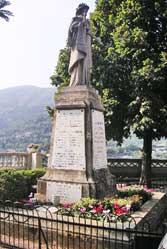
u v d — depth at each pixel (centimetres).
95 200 952
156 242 634
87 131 1092
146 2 1894
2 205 972
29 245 808
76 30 1180
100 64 1909
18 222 840
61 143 1129
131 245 656
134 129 1839
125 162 2453
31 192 1214
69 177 1087
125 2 1931
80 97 1123
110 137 2052
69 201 1065
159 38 1952
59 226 810
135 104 1833
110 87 1914
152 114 1781
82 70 1170
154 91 1881
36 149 2067
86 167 1074
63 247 785
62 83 2300
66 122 1129
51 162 1142
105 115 1908
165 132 1941
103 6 2109
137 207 976
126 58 1906
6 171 1147
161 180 2362
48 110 2377
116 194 1150
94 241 746
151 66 1766
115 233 709
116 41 1891
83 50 1166
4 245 802
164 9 1862
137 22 1906
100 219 833
